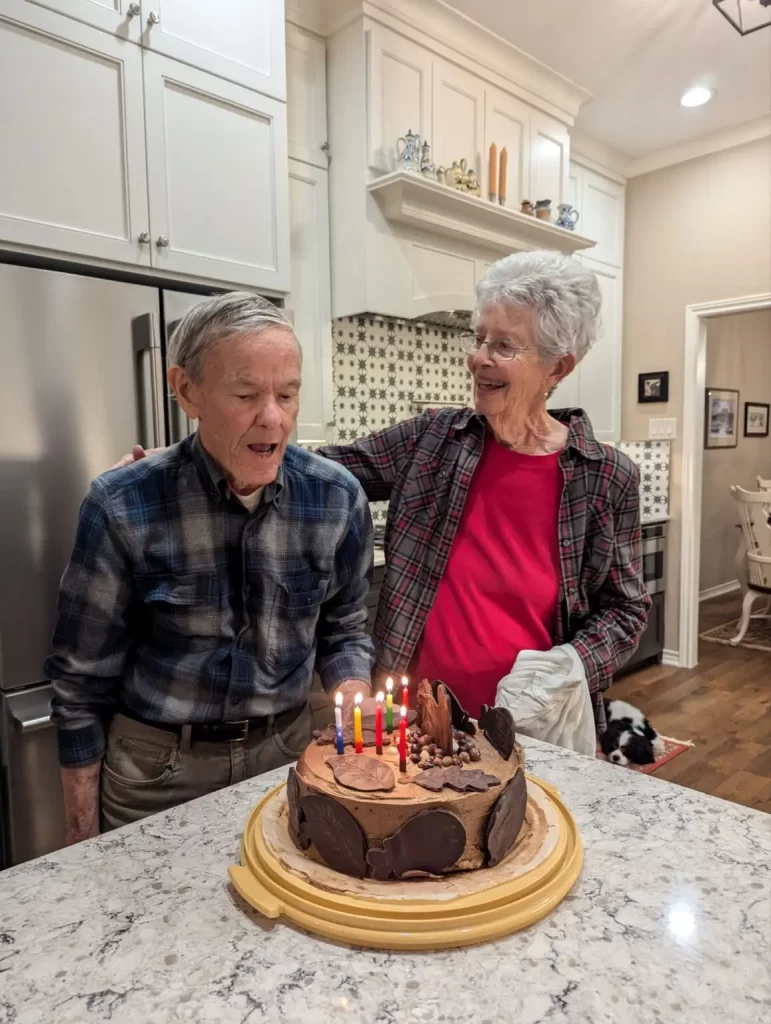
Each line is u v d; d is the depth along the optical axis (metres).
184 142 1.86
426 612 1.22
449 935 0.57
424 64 2.52
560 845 0.69
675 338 3.76
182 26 1.84
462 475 1.21
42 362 1.62
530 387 1.12
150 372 1.78
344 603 1.15
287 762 1.04
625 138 3.52
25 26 1.56
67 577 0.95
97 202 1.70
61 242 1.64
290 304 2.42
